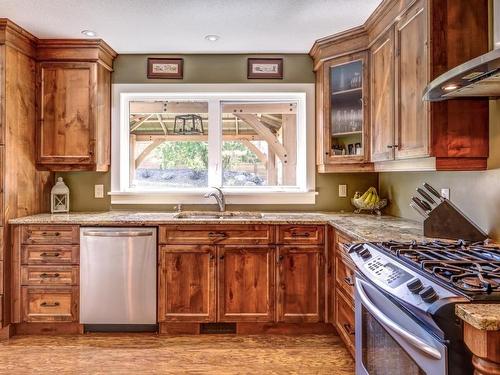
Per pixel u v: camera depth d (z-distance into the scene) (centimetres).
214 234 277
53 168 312
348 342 232
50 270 279
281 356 247
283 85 341
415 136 203
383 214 317
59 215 305
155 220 277
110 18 265
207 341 270
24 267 278
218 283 278
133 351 254
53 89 307
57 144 308
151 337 277
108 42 311
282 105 352
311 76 341
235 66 341
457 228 191
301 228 279
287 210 342
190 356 247
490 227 186
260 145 354
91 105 307
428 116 188
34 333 283
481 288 105
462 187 210
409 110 211
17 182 286
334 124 303
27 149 298
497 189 180
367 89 279
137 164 354
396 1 226
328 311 278
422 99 179
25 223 276
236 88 341
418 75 199
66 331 284
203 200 343
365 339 159
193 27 281
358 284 160
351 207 341
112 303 278
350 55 289
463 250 155
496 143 181
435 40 185
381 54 254
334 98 302
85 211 339
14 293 278
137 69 341
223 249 277
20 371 227
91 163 309
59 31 286
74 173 341
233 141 354
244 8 251
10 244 277
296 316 279
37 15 259
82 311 279
